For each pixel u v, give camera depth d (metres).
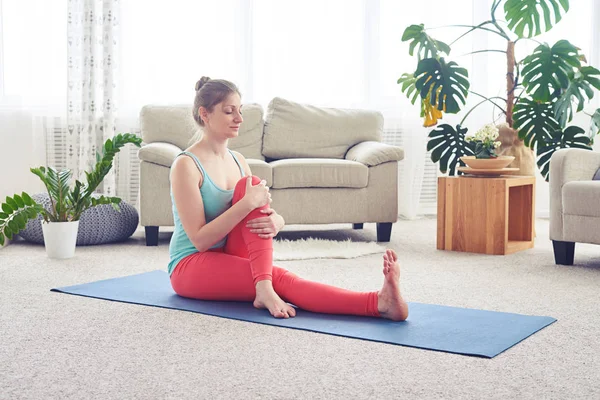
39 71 5.11
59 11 5.13
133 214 4.26
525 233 3.99
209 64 5.24
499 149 4.30
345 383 1.63
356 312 2.23
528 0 4.20
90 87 5.03
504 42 5.37
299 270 3.21
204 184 2.43
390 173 4.18
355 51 5.36
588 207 3.20
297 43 5.30
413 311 2.34
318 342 1.97
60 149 5.19
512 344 1.94
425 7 5.31
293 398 1.54
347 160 4.34
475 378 1.67
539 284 2.87
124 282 2.85
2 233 3.17
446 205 3.84
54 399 1.54
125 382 1.64
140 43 5.17
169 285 2.78
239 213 2.29
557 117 3.92
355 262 3.44
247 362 1.79
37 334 2.08
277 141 4.63
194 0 5.20
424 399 1.53
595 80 3.97
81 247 3.97
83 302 2.50
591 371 1.73
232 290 2.39
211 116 2.45
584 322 2.23
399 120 5.36
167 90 5.21
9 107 5.08
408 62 5.36
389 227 4.21
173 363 1.79
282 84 5.33
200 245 2.38
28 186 5.13
